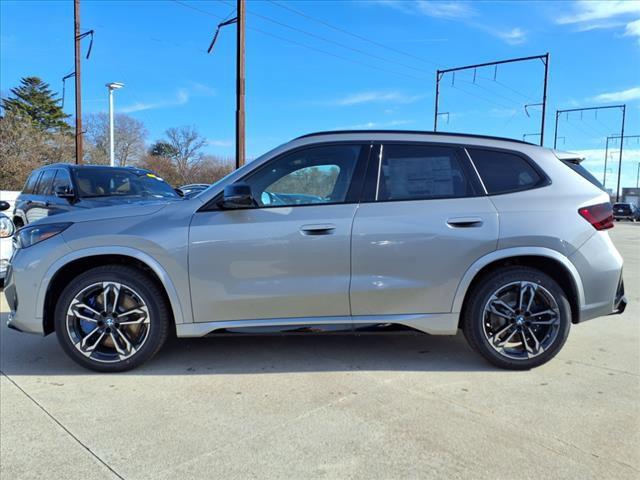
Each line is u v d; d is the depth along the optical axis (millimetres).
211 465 2467
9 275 3711
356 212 3602
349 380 3535
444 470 2410
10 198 11961
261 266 3562
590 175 3896
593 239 3656
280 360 3949
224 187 3660
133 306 3639
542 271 3730
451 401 3174
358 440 2693
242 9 13820
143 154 58844
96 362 3645
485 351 3674
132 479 2359
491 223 3590
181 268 3543
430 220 3584
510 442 2664
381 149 3744
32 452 2598
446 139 3805
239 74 13977
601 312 3736
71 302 3588
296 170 3721
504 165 3775
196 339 4508
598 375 3611
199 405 3141
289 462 2486
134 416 2998
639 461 2480
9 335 4660
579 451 2574
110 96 22281
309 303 3596
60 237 3598
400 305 3631
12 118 33562
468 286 3623
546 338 3672
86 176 7250
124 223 3611
